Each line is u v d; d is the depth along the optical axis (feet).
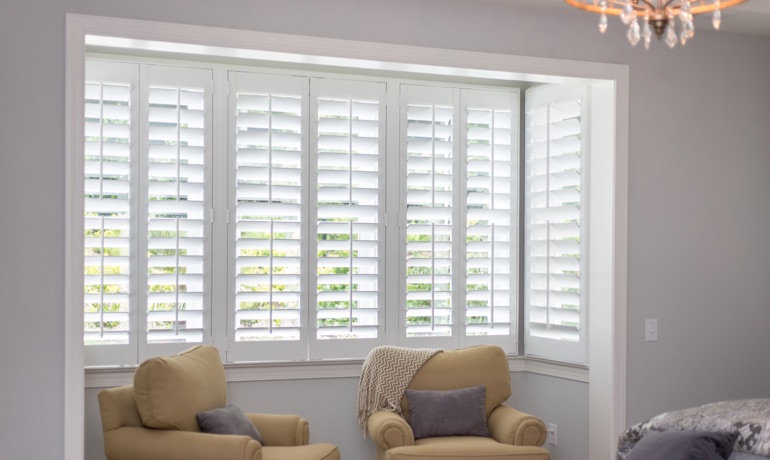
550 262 16.01
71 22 11.36
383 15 12.82
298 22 12.40
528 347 16.55
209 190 14.98
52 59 11.35
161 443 12.29
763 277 15.38
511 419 14.17
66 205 11.35
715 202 15.01
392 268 16.02
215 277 15.01
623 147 14.28
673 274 14.70
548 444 16.20
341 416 15.70
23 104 11.26
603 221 14.57
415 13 12.98
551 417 16.15
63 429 11.40
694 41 14.85
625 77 14.26
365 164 15.79
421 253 16.29
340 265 15.65
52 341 11.37
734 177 15.16
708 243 14.96
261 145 15.24
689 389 14.79
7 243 11.22
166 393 12.57
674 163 14.70
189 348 14.83
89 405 14.37
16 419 11.26
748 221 15.26
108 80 14.51
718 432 9.47
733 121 15.14
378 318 15.89
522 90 16.87
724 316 15.07
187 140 14.88
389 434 13.57
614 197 14.26
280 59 12.73
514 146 16.71
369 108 15.84
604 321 14.55
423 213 16.20
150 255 14.74
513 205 16.71
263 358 15.24
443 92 16.33
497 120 16.65
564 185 15.71
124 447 12.45
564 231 15.70
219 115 15.05
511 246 16.70
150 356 14.69
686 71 14.79
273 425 14.03
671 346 14.67
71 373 11.37
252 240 15.11
